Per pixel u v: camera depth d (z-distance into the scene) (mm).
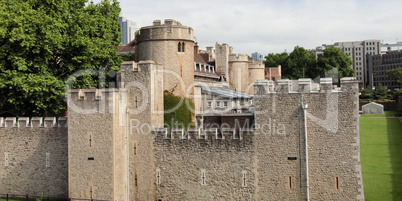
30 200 33750
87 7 40625
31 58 35719
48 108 37969
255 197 29516
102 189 30156
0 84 34250
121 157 30953
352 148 27969
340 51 124438
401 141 57031
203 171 30594
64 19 38062
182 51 41125
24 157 34406
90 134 30453
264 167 29312
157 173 31438
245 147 29703
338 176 28172
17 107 37188
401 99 103125
